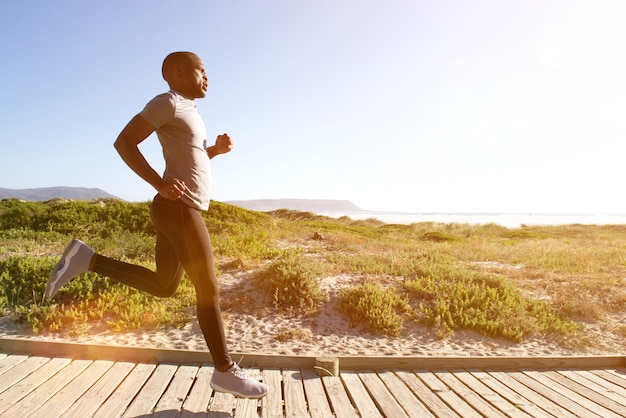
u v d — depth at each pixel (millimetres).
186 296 5660
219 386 2617
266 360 3605
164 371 3428
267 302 5777
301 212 29219
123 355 3658
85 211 12773
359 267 7816
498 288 6438
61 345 3715
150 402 2889
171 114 2475
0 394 2943
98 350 3664
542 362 3916
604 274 8352
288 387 3229
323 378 3424
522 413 2965
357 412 2887
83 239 10055
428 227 27281
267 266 7242
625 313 6270
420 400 3127
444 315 5496
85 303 5305
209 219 13102
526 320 5457
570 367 3957
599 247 13641
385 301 5652
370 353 4543
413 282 6391
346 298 5730
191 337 4746
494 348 4887
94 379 3242
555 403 3160
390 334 5102
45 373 3326
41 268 6121
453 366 3803
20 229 11406
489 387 3436
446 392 3277
